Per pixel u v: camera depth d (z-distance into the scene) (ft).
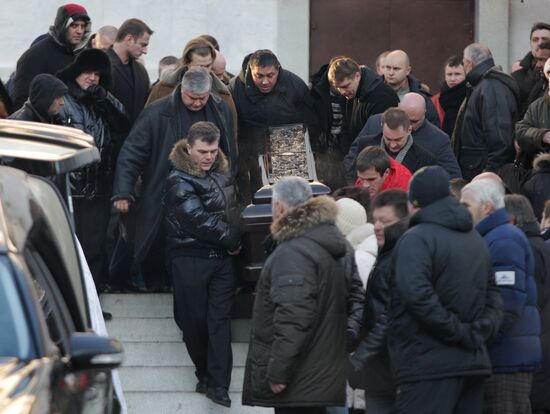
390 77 70.08
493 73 65.46
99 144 60.13
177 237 55.72
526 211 49.78
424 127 60.85
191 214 55.01
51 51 65.16
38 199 40.42
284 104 63.41
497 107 64.95
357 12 87.35
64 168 42.80
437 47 88.12
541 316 49.80
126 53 64.95
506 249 45.78
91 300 43.62
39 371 32.73
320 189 57.98
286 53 85.25
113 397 38.78
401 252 42.70
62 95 57.98
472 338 42.68
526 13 85.56
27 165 43.14
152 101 62.44
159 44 83.46
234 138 60.85
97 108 60.44
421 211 43.37
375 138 60.29
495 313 43.68
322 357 44.73
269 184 59.21
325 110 64.18
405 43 87.97
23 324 34.32
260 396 45.19
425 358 42.63
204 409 57.72
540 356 46.91
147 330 60.90
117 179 59.21
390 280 43.39
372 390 45.75
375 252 49.75
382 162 53.83
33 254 36.96
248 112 63.31
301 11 85.25
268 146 60.90
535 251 49.55
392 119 58.59
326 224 44.86
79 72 59.62
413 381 42.78
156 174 59.72
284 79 63.62
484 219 46.42
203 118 59.98
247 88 63.26
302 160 60.23
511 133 65.21
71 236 43.09
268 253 49.37
